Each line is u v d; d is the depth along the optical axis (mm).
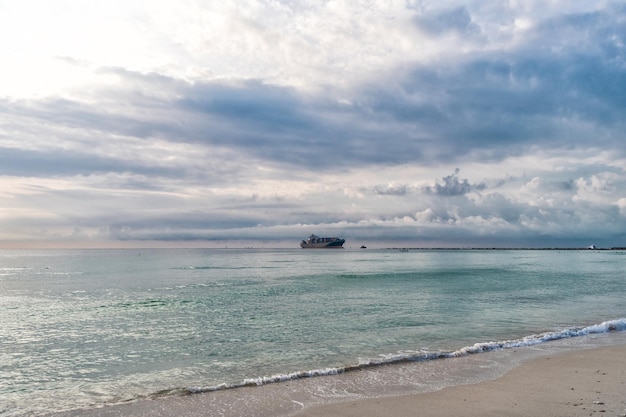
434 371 13852
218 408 10695
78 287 49281
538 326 22609
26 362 16250
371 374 13617
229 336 20797
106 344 19297
